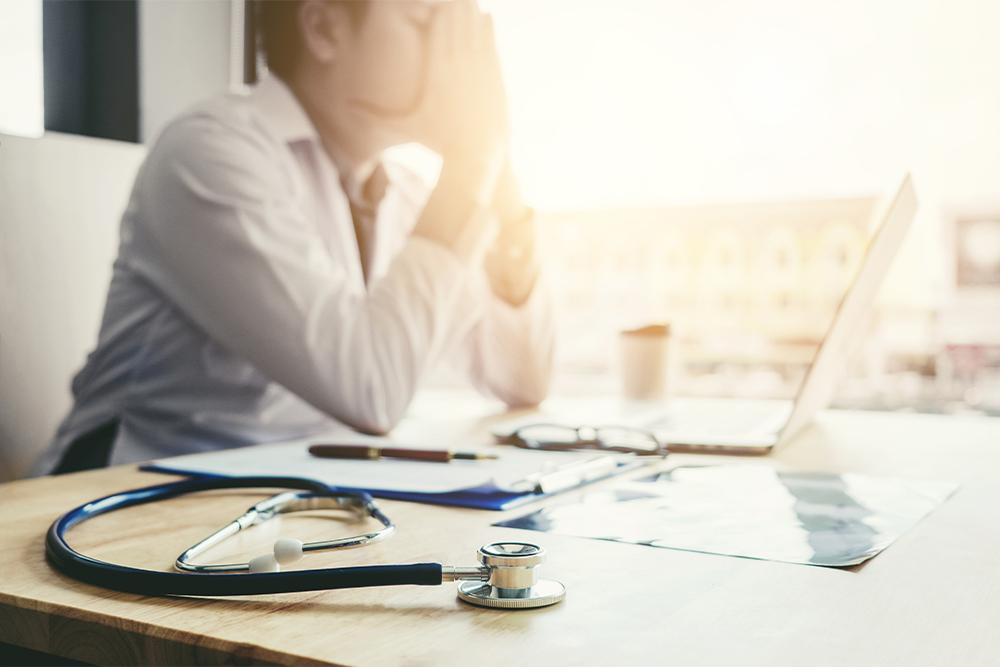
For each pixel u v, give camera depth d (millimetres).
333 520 592
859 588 439
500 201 1482
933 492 700
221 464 805
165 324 1052
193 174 1083
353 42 1290
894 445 997
